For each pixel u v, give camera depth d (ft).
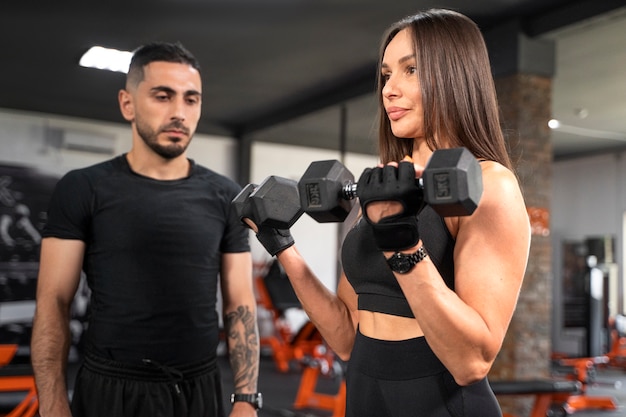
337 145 25.35
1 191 20.13
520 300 12.95
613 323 24.26
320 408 14.87
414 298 2.56
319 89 18.81
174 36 14.62
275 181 3.22
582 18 12.15
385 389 2.96
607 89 17.88
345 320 3.57
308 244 24.82
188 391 4.66
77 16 13.58
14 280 20.11
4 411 13.28
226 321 5.08
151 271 4.61
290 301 20.84
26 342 20.16
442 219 2.94
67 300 4.59
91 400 4.53
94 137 21.45
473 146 3.04
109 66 16.89
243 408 4.85
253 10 13.12
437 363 2.88
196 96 4.82
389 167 2.47
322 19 13.51
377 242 2.55
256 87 18.74
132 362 4.53
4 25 14.16
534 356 13.04
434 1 12.47
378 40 14.61
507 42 13.30
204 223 4.82
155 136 4.68
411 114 3.10
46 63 16.84
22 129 20.54
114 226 4.61
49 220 4.65
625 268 25.02
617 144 25.16
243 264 5.11
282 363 20.63
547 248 13.29
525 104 13.12
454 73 3.01
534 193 13.11
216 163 23.73
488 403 2.92
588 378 18.48
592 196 26.53
